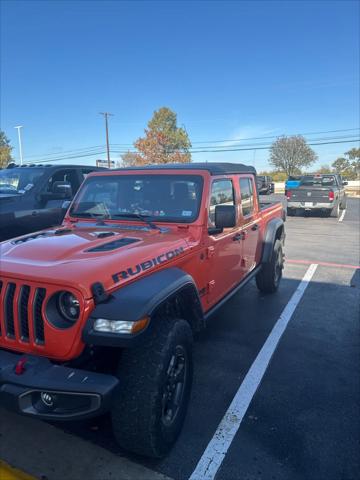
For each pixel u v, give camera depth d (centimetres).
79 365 242
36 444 280
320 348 443
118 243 306
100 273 241
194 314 313
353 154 8225
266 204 648
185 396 288
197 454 274
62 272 239
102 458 268
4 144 5341
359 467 264
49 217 682
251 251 524
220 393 350
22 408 216
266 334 480
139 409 240
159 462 266
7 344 248
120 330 221
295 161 7556
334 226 1561
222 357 419
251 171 527
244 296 627
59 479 249
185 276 289
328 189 1831
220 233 385
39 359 232
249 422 310
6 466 258
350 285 698
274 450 279
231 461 268
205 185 372
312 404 335
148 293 245
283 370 393
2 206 622
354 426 306
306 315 545
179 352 274
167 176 389
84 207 414
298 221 1739
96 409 212
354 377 381
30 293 237
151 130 4625
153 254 290
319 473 258
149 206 386
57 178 718
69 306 232
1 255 280
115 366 271
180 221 364
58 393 213
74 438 287
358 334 484
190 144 4850
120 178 410
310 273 787
